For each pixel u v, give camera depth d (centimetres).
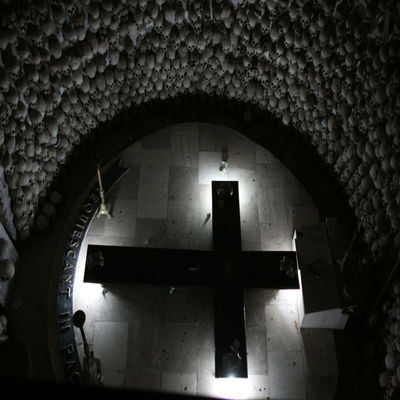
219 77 1160
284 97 1125
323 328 959
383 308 900
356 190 1018
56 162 1038
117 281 910
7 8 776
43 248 988
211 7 1015
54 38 882
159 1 955
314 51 966
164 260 938
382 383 832
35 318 910
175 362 914
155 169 1136
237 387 895
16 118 866
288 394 892
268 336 949
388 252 909
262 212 1093
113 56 1005
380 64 840
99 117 1129
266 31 1014
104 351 915
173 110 1227
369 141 918
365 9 848
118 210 1073
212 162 1156
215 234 968
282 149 1184
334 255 956
